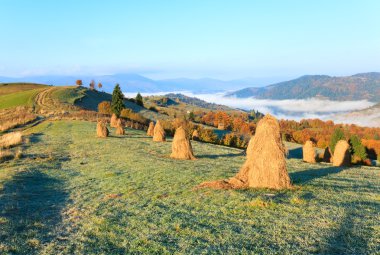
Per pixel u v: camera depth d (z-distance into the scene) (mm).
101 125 44781
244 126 116000
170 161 27562
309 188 16797
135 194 17188
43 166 25531
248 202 14266
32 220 13859
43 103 103812
